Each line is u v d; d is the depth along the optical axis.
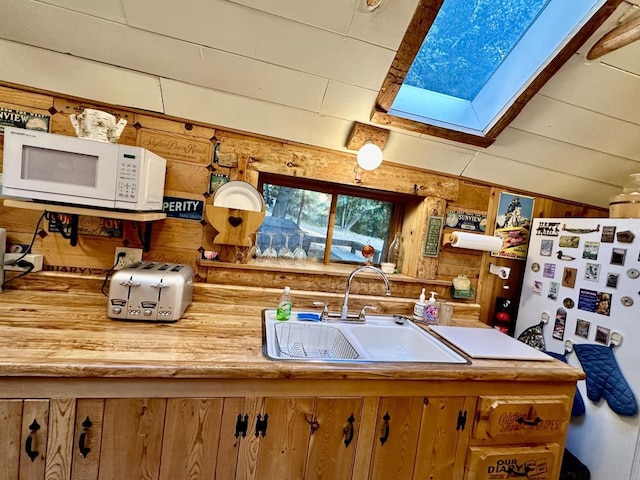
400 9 1.11
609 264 1.46
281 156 1.61
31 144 1.10
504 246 1.95
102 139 1.22
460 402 1.18
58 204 1.20
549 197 2.00
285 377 1.02
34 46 1.22
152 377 0.94
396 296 1.84
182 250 1.58
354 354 1.29
